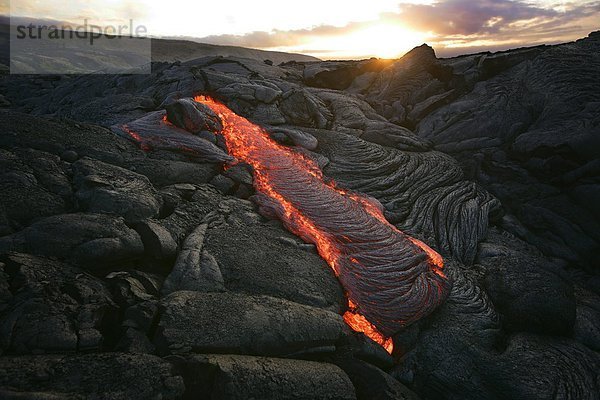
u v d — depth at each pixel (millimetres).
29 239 4629
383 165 9664
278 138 10039
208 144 8461
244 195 7859
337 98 13094
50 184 5840
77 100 14797
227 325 4199
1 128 6809
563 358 5270
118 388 3285
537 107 11359
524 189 9836
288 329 4414
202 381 3629
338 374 4246
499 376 4945
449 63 13703
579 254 8500
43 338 3574
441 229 8172
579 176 9266
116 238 4980
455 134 11781
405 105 13836
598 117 9734
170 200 6562
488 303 6180
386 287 5934
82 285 4250
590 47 13109
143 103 11164
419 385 5086
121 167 7016
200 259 5367
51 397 3047
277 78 14422
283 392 3779
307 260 6105
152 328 4109
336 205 7461
